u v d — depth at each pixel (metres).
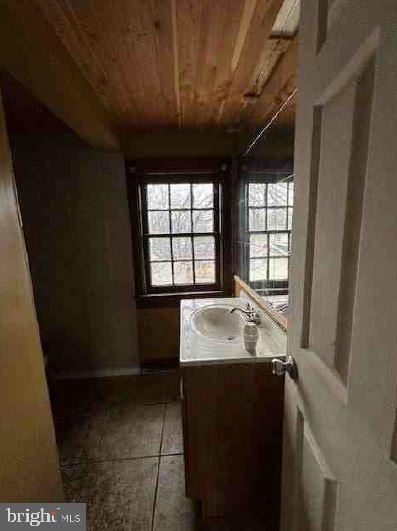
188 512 1.41
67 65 1.20
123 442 1.86
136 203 2.46
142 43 1.16
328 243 0.61
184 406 1.26
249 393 1.25
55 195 2.42
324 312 0.64
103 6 0.95
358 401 0.50
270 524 1.34
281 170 1.36
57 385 2.54
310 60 0.66
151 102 1.76
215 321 1.82
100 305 2.61
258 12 0.99
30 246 2.47
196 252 2.61
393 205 0.39
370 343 0.46
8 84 1.54
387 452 0.43
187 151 2.40
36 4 0.92
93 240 2.50
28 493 0.69
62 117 1.58
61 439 1.90
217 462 1.31
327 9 0.59
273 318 1.46
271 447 1.30
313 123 0.65
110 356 2.68
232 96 1.68
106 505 1.45
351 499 0.54
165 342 2.70
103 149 2.34
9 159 0.68
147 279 2.63
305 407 0.76
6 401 0.61
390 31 0.38
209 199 2.52
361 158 0.48
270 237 1.53
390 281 0.40
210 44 1.17
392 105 0.39
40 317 2.58
